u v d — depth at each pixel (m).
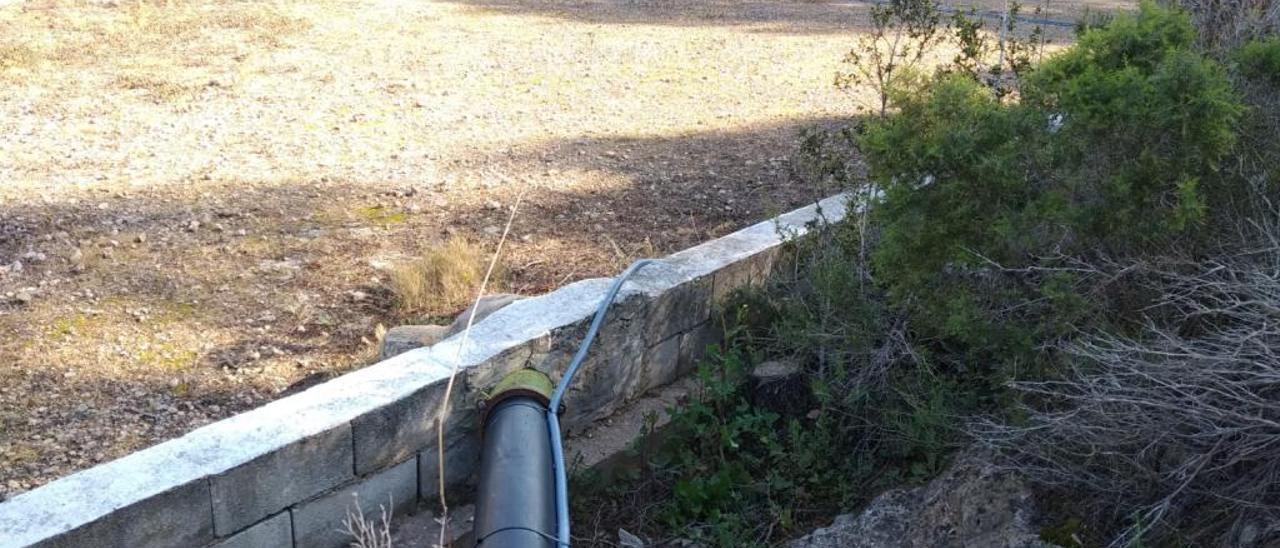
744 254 5.02
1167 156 3.55
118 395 4.46
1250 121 3.83
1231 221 3.74
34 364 4.64
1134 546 3.03
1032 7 14.18
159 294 5.35
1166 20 3.96
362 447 3.66
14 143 7.64
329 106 8.85
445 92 9.44
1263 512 3.05
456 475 4.04
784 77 10.44
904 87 4.37
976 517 3.46
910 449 4.11
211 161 7.39
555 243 6.12
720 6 14.88
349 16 12.71
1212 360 3.11
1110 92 3.59
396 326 5.08
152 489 3.18
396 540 3.76
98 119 8.28
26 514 3.04
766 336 4.93
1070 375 3.60
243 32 11.54
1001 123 3.79
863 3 15.45
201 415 4.36
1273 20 4.69
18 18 11.62
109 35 11.08
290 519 3.53
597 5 14.53
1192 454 3.17
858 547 3.66
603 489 4.27
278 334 5.03
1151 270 3.57
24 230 6.04
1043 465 3.47
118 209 6.43
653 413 4.39
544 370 4.23
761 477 4.34
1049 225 3.79
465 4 14.02
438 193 6.89
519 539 3.29
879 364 4.34
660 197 6.91
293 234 6.16
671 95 9.61
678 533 4.03
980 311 3.86
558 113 8.89
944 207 3.88
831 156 5.63
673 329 4.73
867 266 4.72
